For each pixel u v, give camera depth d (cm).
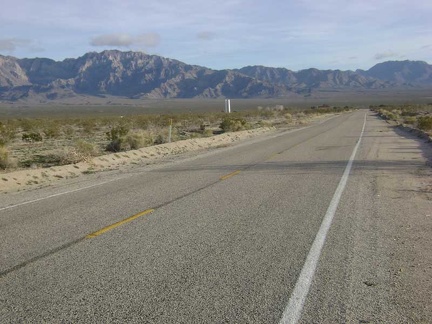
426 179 1235
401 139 2641
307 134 3212
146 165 1697
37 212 902
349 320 424
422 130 3209
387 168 1446
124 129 2750
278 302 461
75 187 1209
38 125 4850
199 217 827
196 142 2658
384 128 3812
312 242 666
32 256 620
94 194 1087
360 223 776
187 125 5075
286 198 990
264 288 497
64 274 548
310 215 833
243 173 1380
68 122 5806
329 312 439
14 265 585
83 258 607
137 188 1153
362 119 5841
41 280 530
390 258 596
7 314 442
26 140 3247
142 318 430
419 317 430
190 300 468
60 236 717
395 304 458
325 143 2417
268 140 2791
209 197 1013
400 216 828
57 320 428
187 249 639
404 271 549
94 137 3656
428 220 800
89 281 524
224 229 743
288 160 1692
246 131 3594
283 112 9575
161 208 908
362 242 667
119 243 672
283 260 588
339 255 607
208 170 1471
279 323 418
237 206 916
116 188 1165
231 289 495
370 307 450
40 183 1356
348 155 1819
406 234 710
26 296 485
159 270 557
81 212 888
